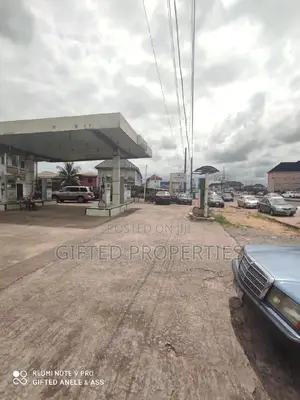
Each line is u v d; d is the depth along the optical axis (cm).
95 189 3372
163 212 1661
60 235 810
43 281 411
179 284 416
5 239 741
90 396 188
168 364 224
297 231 1086
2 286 388
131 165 4075
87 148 1758
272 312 230
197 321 301
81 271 464
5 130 1208
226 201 4025
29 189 2112
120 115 1076
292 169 6725
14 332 266
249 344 259
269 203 1878
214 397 190
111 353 236
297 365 225
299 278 246
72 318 298
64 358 228
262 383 207
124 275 450
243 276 297
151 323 293
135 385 199
